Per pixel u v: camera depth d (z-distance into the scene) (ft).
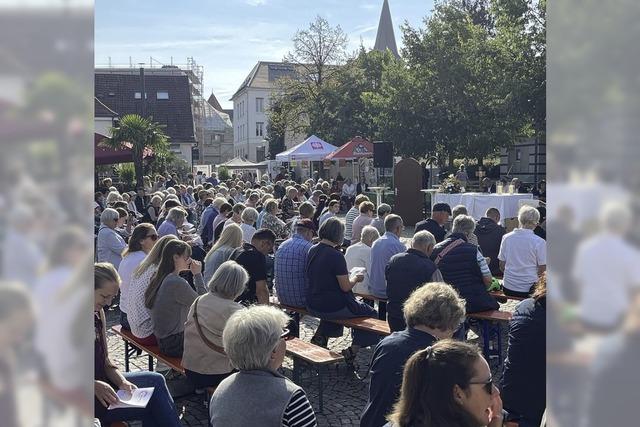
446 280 19.49
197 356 13.99
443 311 9.98
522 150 99.45
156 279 16.22
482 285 19.70
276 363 9.43
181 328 15.79
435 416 6.59
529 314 10.82
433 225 27.37
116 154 67.92
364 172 94.02
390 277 17.62
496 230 26.16
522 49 78.33
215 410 8.75
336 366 20.58
